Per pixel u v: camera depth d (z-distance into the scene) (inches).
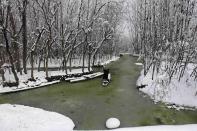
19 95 831.7
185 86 792.9
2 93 836.0
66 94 850.1
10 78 938.1
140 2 1191.6
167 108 705.6
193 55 781.3
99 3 1180.5
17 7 986.7
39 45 1275.8
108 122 585.6
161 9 896.9
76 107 715.4
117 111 683.4
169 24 848.3
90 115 653.3
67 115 652.1
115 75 1219.2
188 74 844.6
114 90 905.5
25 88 891.4
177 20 813.9
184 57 910.4
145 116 647.1
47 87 941.8
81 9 1162.6
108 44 2086.6
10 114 587.2
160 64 905.5
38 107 711.7
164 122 608.7
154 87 829.8
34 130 529.7
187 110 693.9
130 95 837.2
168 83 797.9
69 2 1201.4
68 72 1127.6
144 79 943.7
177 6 816.9
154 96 793.6
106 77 1032.2
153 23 944.9
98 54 1836.9
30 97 811.4
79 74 1107.3
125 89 919.7
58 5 1058.7
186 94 763.4
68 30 1234.6
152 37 965.8
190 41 775.7
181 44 792.9
